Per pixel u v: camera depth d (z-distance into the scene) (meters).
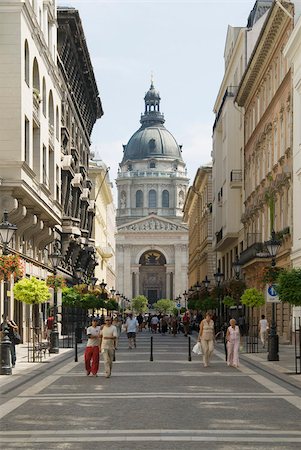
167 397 19.61
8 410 17.12
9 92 41.16
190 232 155.25
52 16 54.72
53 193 56.41
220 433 13.92
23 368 29.41
